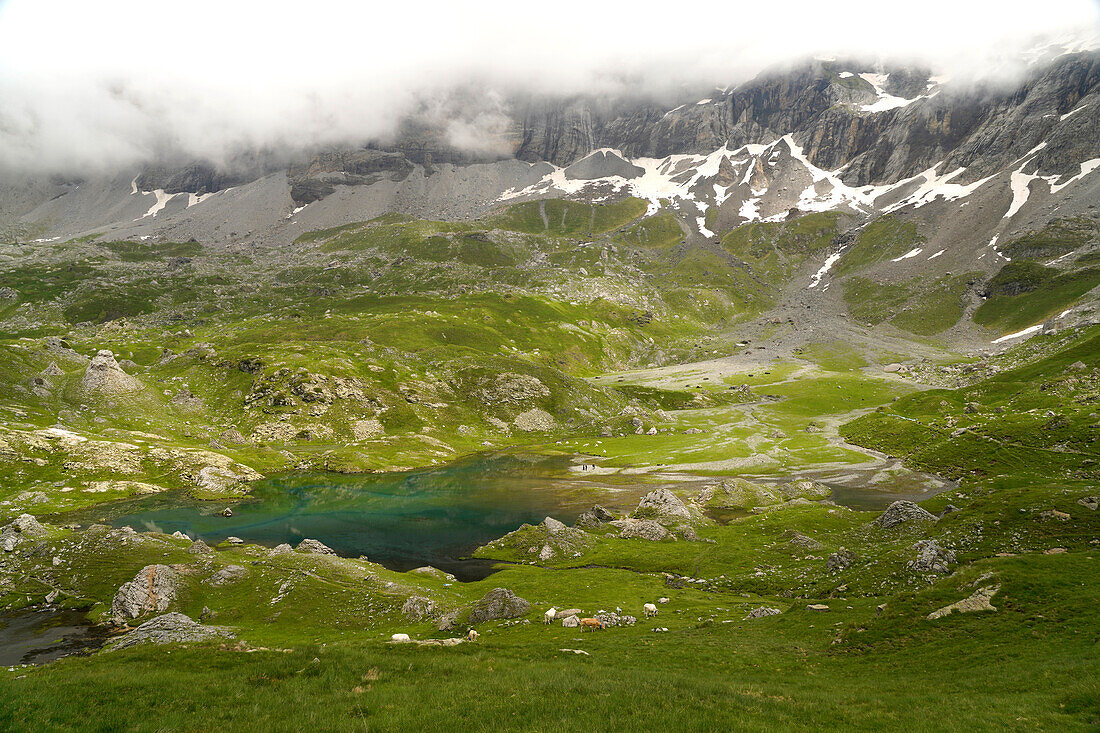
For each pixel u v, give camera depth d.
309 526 113.12
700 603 64.25
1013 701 26.27
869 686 32.16
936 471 132.62
